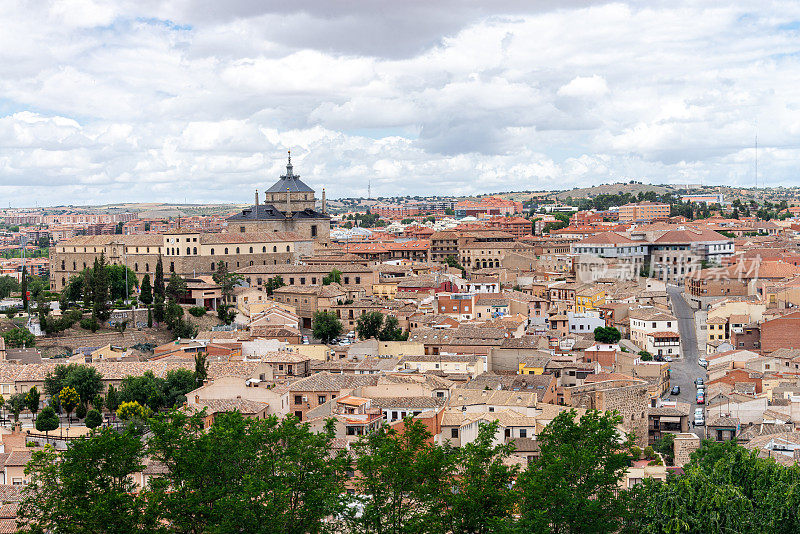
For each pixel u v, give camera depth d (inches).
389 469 4990.2
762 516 5570.9
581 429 5551.2
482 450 5329.7
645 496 5398.6
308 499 4889.3
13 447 7288.4
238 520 4726.9
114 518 4722.0
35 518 4928.6
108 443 5032.0
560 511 4884.4
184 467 5123.0
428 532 4717.0
